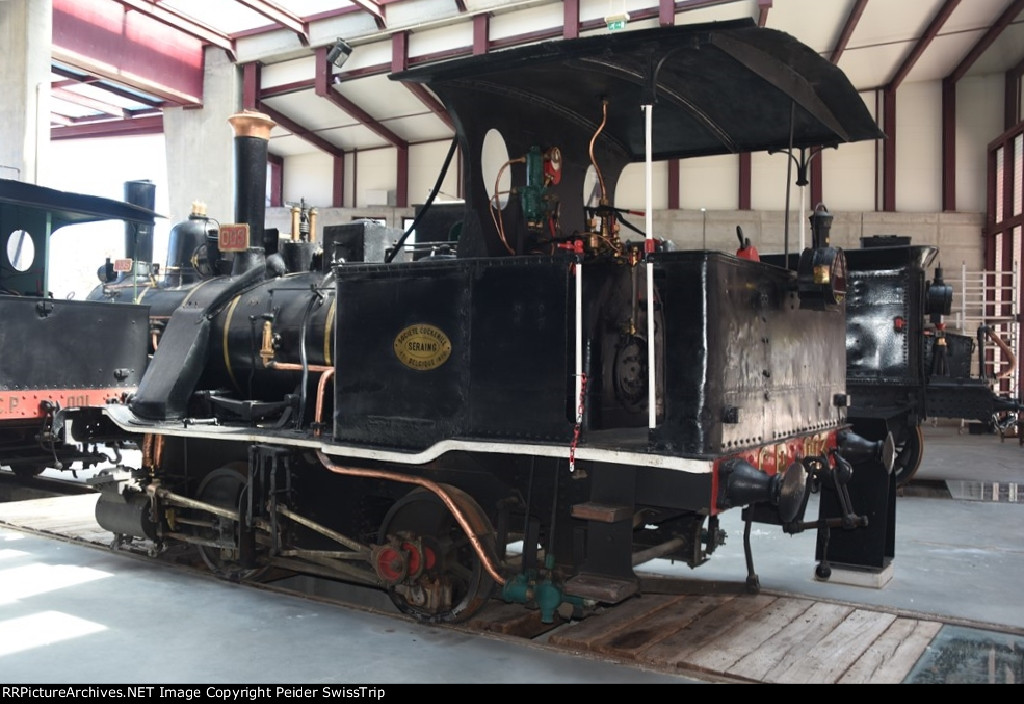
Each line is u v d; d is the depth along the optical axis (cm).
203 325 604
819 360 490
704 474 356
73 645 402
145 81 1808
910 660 386
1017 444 1450
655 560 611
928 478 1045
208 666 375
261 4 1642
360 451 436
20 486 963
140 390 604
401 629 432
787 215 443
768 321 412
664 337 354
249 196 667
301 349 527
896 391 912
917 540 690
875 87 1920
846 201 1942
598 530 386
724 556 627
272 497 497
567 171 477
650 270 349
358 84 1848
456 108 412
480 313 402
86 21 1672
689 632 424
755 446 381
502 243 433
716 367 349
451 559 450
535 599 412
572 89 425
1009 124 1822
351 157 2341
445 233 635
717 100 446
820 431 472
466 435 404
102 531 672
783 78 416
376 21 1680
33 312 804
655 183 2025
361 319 446
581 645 404
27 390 799
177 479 589
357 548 470
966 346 1062
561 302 379
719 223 1984
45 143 1445
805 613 460
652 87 356
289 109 2044
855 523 430
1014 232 1733
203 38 1828
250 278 635
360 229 586
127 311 883
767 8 1335
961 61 1791
